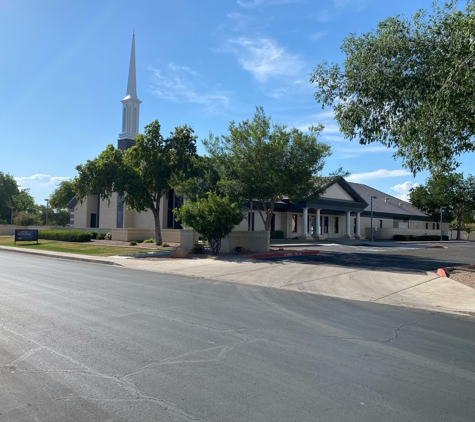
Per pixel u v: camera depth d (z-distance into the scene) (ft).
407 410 14.33
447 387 16.53
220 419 13.35
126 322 25.82
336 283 46.03
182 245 83.61
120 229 114.73
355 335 24.18
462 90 36.70
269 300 35.24
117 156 88.48
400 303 35.68
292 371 17.83
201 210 75.00
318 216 133.49
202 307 31.22
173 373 17.28
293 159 79.61
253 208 124.67
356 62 45.88
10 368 17.58
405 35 43.50
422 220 192.13
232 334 23.50
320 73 49.16
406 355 20.62
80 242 113.50
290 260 69.31
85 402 14.44
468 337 24.50
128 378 16.67
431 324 27.78
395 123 45.68
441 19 42.29
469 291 40.83
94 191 90.38
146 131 89.35
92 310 29.22
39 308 29.58
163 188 93.15
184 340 22.11
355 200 147.54
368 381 16.92
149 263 65.72
